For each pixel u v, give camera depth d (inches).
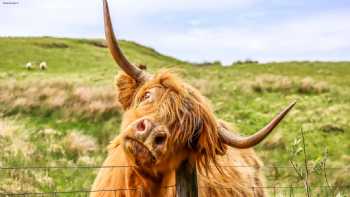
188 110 190.7
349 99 1147.9
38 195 457.1
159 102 189.2
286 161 666.2
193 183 198.8
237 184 262.1
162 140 181.6
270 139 736.3
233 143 197.0
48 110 815.7
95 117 799.7
